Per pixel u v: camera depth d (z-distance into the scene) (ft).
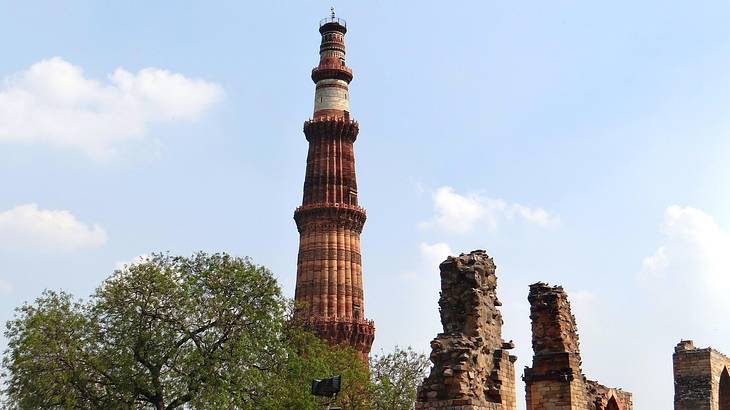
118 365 174.60
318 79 372.17
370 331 331.36
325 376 208.85
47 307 182.91
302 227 346.95
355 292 337.11
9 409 174.40
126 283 183.93
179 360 180.34
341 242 341.00
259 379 185.68
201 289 190.08
